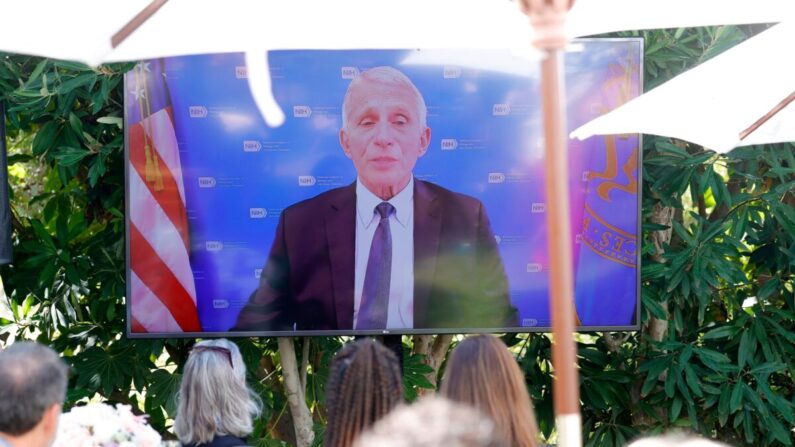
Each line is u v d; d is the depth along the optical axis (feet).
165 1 8.17
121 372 18.04
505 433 8.40
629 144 17.06
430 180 16.99
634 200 17.12
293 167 16.89
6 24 8.05
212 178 16.87
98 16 8.05
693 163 17.46
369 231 16.99
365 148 16.88
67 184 17.72
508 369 8.68
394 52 16.79
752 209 18.13
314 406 19.86
